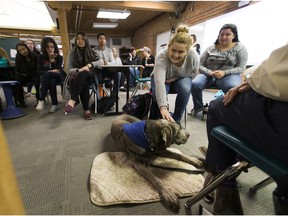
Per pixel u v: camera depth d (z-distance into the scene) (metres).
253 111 0.56
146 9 5.22
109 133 1.75
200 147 1.42
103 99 2.57
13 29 6.92
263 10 2.96
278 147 0.49
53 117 2.27
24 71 2.79
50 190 0.96
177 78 1.72
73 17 6.81
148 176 1.02
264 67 0.51
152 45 7.41
